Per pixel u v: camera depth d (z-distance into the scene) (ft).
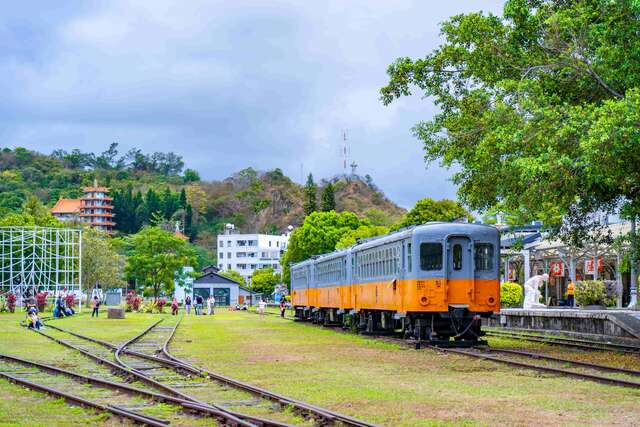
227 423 37.09
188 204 642.63
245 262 529.04
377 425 34.81
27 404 44.39
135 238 278.67
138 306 230.68
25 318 160.86
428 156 86.43
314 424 37.27
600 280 131.85
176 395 46.03
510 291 149.18
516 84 69.51
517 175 71.15
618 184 67.72
